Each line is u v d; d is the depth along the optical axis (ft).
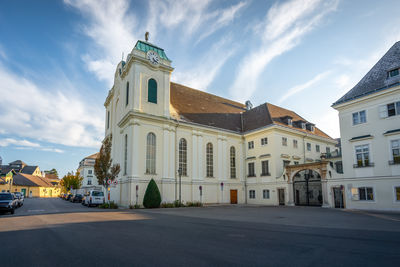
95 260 19.77
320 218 51.13
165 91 103.96
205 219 49.29
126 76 107.45
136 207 85.15
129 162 90.43
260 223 42.75
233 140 122.93
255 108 136.15
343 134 82.94
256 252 21.99
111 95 130.82
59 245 25.23
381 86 75.05
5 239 28.86
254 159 118.52
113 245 24.95
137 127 93.15
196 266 18.08
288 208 84.17
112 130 123.44
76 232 32.96
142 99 97.04
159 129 99.04
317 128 137.80
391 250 22.68
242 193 119.65
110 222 43.80
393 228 36.63
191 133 109.40
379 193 72.23
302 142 121.80
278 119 119.34
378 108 75.10
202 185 107.34
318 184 107.76
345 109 83.20
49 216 55.77
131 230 34.47
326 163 87.04
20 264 19.13
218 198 111.65
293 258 20.10
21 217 54.19
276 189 105.60
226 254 21.34
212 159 114.11
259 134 117.91
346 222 44.27
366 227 37.70
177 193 99.35
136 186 87.97
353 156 79.56
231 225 39.88
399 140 69.62
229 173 117.80
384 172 71.67
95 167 103.86
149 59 100.48
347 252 21.98
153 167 94.84
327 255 20.98
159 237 29.09
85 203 109.50
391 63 76.95
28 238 29.22
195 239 27.86
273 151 109.60
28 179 279.69
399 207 67.77
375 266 17.94
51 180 357.82
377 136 74.28
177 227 37.47
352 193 78.54
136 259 19.90
